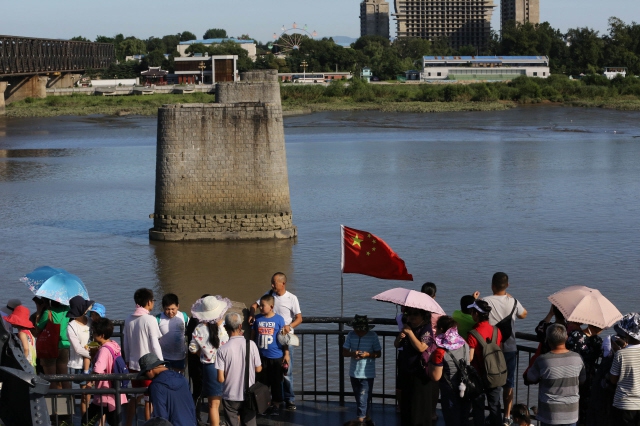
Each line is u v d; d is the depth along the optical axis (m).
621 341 12.56
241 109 49.75
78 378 12.05
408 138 117.12
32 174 82.06
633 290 37.53
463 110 173.38
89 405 14.39
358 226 54.19
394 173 80.25
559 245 47.19
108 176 80.62
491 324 14.56
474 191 67.94
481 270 41.78
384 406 15.62
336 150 102.25
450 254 45.41
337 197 65.75
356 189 69.94
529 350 15.14
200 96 194.50
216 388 13.70
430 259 44.31
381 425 14.58
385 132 127.06
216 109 49.69
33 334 15.27
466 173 79.75
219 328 13.89
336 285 39.31
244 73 63.16
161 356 14.05
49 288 14.93
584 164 85.81
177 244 49.72
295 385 24.17
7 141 118.00
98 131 132.62
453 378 13.34
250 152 50.09
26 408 9.95
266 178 50.31
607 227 52.34
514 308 14.71
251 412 13.67
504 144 107.94
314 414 15.16
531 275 40.44
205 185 50.22
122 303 37.12
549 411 12.61
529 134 122.25
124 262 45.31
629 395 12.43
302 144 110.25
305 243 49.47
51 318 15.15
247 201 50.44
